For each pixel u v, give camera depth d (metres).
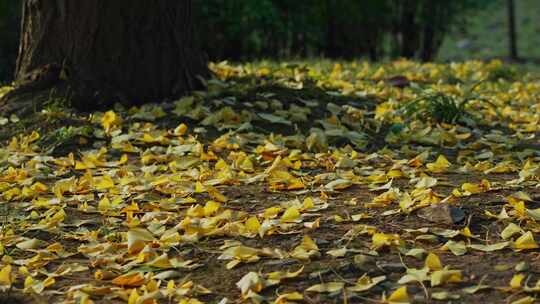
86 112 8.75
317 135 7.93
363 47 16.64
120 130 8.24
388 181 6.82
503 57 22.66
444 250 5.29
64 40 8.93
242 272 5.09
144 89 8.97
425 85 10.85
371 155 7.63
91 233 5.77
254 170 7.25
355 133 8.23
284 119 8.52
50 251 5.52
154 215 6.01
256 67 11.11
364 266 5.07
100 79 8.87
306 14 15.62
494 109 9.23
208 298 4.80
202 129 8.27
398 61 13.21
